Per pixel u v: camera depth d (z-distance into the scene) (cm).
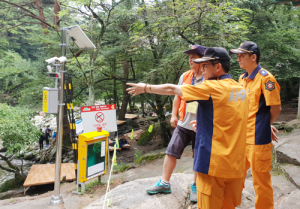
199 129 171
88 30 1177
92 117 614
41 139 1394
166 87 174
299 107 823
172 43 912
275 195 302
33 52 3297
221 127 162
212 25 771
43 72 1365
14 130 944
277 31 1065
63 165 955
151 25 847
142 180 321
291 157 382
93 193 499
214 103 162
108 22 1084
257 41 959
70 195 492
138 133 1550
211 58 169
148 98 1166
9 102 1638
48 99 427
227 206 180
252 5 1169
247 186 325
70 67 966
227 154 160
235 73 770
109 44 1217
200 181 173
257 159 222
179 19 781
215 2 830
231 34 762
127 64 1345
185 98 166
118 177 624
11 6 1858
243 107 169
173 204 250
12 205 461
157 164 736
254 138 224
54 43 1205
